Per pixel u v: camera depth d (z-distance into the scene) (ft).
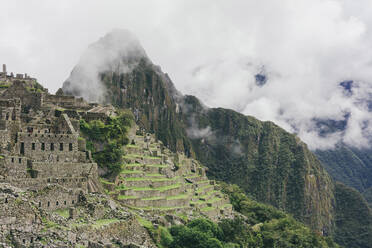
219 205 512.63
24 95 294.66
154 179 359.46
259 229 539.29
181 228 264.93
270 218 637.71
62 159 232.94
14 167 198.80
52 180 206.90
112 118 319.68
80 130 279.69
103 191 250.98
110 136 297.94
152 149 443.73
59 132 257.96
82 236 174.29
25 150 218.59
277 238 500.33
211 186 586.45
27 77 453.99
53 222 171.53
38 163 212.84
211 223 308.81
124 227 207.31
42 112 290.76
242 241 374.43
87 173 238.68
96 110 336.08
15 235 150.20
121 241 195.93
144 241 223.30
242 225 421.18
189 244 256.93
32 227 157.38
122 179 307.17
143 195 312.91
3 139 209.46
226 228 366.22
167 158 446.19
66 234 165.07
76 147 240.94
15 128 221.46
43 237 156.46
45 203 185.68
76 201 205.46
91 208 202.18
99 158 281.95
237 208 625.82
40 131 251.39
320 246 558.97
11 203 153.17
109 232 194.08
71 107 337.72
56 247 155.33
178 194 377.71
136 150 390.63
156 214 281.13
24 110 290.56
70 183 215.31
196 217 347.97
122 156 330.34
